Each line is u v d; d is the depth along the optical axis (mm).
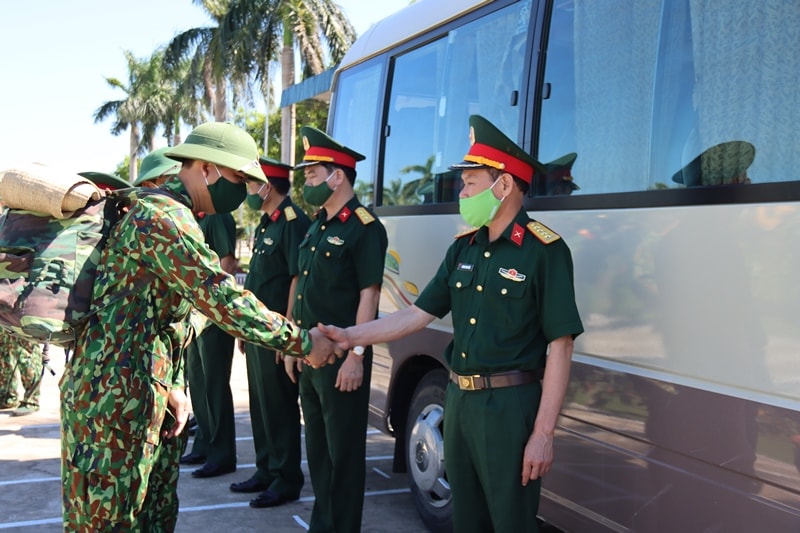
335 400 3510
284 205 4562
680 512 2471
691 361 2439
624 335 2730
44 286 2316
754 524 2217
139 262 2412
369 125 5012
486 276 2658
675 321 2512
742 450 2256
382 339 2957
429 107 4285
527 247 2598
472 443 2639
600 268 2871
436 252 4059
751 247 2266
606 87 2951
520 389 2582
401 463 4473
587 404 2910
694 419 2420
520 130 3424
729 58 2461
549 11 3326
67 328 2350
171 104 33438
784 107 2262
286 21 21234
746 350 2258
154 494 2732
